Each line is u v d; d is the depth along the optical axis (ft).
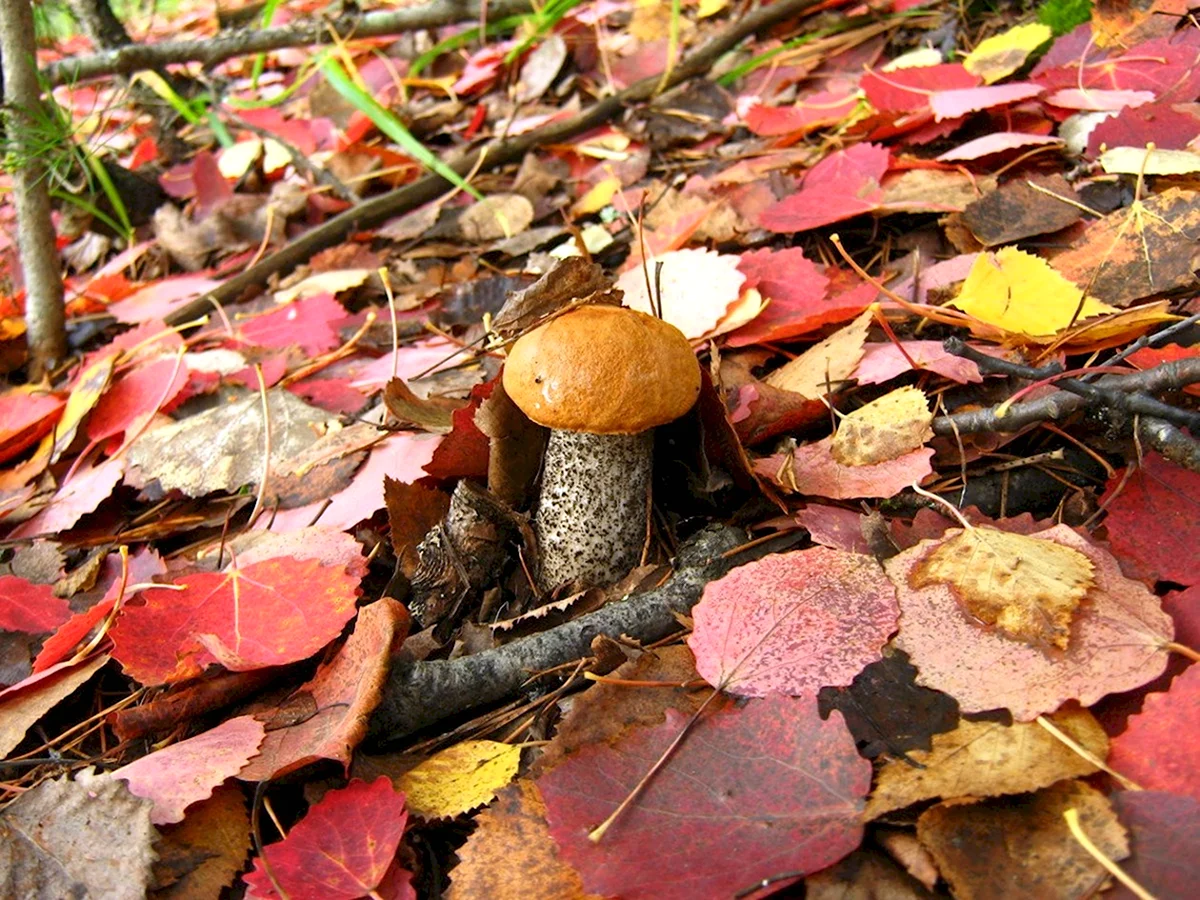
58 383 1.52
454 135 2.04
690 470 0.92
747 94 1.78
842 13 1.86
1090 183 1.14
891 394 0.88
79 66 1.96
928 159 1.32
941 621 0.67
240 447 1.14
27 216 1.48
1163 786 0.55
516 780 0.67
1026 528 0.78
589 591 0.85
